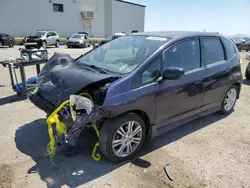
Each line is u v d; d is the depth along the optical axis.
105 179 2.75
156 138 3.77
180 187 2.67
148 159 3.18
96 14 33.09
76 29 31.52
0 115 4.48
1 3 24.62
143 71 3.06
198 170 2.99
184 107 3.66
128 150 3.11
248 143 3.74
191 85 3.62
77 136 2.65
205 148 3.53
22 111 4.71
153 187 2.65
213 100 4.25
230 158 3.29
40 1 27.36
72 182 2.68
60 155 3.19
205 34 4.10
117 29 37.34
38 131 3.87
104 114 2.71
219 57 4.30
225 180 2.82
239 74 4.76
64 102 2.79
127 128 3.02
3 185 2.58
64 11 29.73
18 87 5.45
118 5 36.41
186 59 3.63
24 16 26.45
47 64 3.62
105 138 2.88
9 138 3.61
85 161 3.07
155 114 3.24
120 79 2.88
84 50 20.56
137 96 2.93
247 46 27.08
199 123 4.43
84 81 2.83
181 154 3.33
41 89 3.28
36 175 2.77
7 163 2.98
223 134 4.00
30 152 3.25
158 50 3.27
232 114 4.94
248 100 5.99
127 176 2.82
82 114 2.67
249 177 2.90
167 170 2.94
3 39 20.39
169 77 3.09
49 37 22.16
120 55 3.60
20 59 5.50
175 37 3.57
